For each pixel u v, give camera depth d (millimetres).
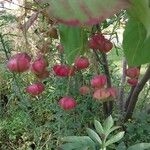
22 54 162
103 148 312
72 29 178
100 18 77
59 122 419
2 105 553
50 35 196
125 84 399
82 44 182
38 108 468
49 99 437
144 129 381
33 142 466
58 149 376
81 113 424
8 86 545
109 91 205
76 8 78
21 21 165
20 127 499
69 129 416
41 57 187
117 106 414
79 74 371
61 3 78
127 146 380
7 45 420
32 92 211
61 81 406
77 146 327
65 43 182
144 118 389
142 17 80
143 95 466
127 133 389
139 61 157
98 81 203
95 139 328
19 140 498
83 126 425
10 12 361
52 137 434
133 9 80
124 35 155
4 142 504
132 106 399
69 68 207
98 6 77
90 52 196
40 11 129
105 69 310
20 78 446
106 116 412
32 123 452
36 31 218
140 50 155
